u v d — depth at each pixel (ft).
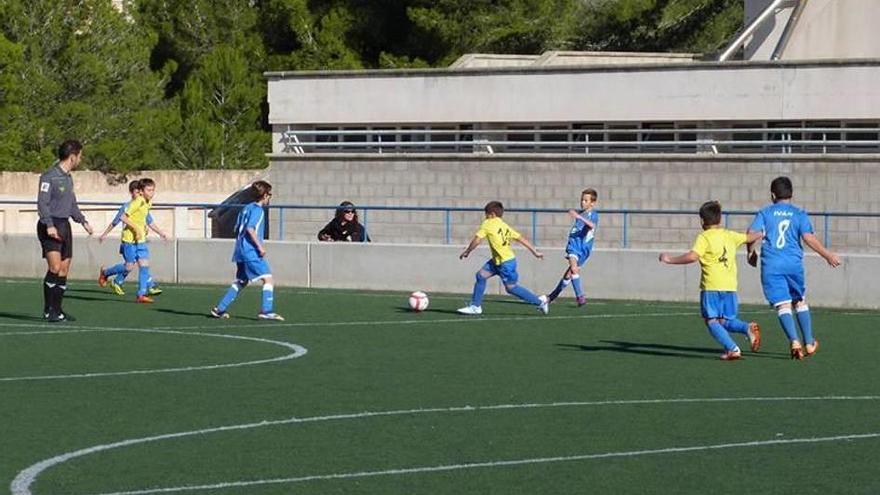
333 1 301.63
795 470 53.36
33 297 122.11
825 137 180.04
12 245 142.82
